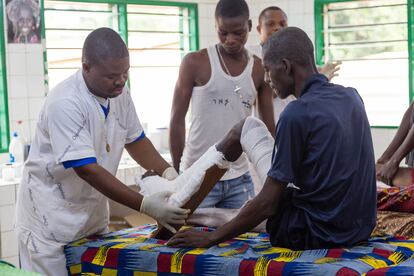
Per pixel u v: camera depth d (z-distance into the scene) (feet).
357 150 7.50
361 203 7.58
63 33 17.37
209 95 11.02
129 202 8.48
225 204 11.10
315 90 7.55
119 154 9.32
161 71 19.17
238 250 7.87
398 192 9.26
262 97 11.37
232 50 10.78
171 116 11.43
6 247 14.48
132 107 9.59
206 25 19.54
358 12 18.17
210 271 7.56
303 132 7.34
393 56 17.84
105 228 9.49
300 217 7.68
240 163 10.96
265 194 7.52
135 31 18.51
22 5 16.15
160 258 7.95
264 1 19.29
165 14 19.03
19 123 16.25
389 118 18.06
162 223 8.50
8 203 14.46
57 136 8.48
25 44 16.28
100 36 8.35
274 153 7.49
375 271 6.70
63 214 8.91
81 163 8.41
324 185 7.41
